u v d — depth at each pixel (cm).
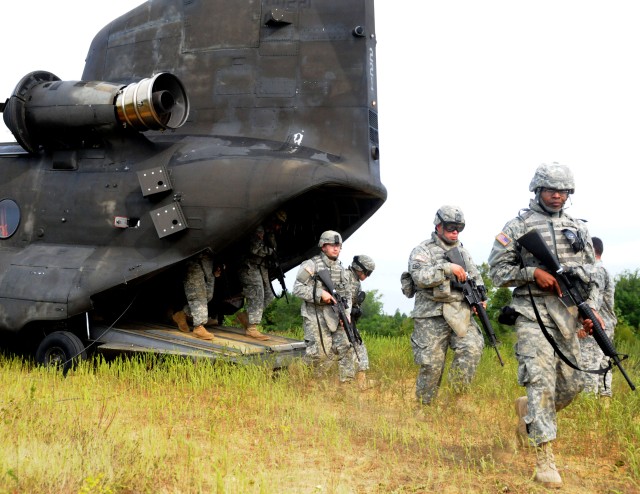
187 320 1048
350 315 867
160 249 918
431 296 745
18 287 936
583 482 538
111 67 1058
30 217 1001
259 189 873
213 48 988
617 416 654
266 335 1036
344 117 949
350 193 951
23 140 989
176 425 652
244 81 972
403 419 710
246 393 776
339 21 963
